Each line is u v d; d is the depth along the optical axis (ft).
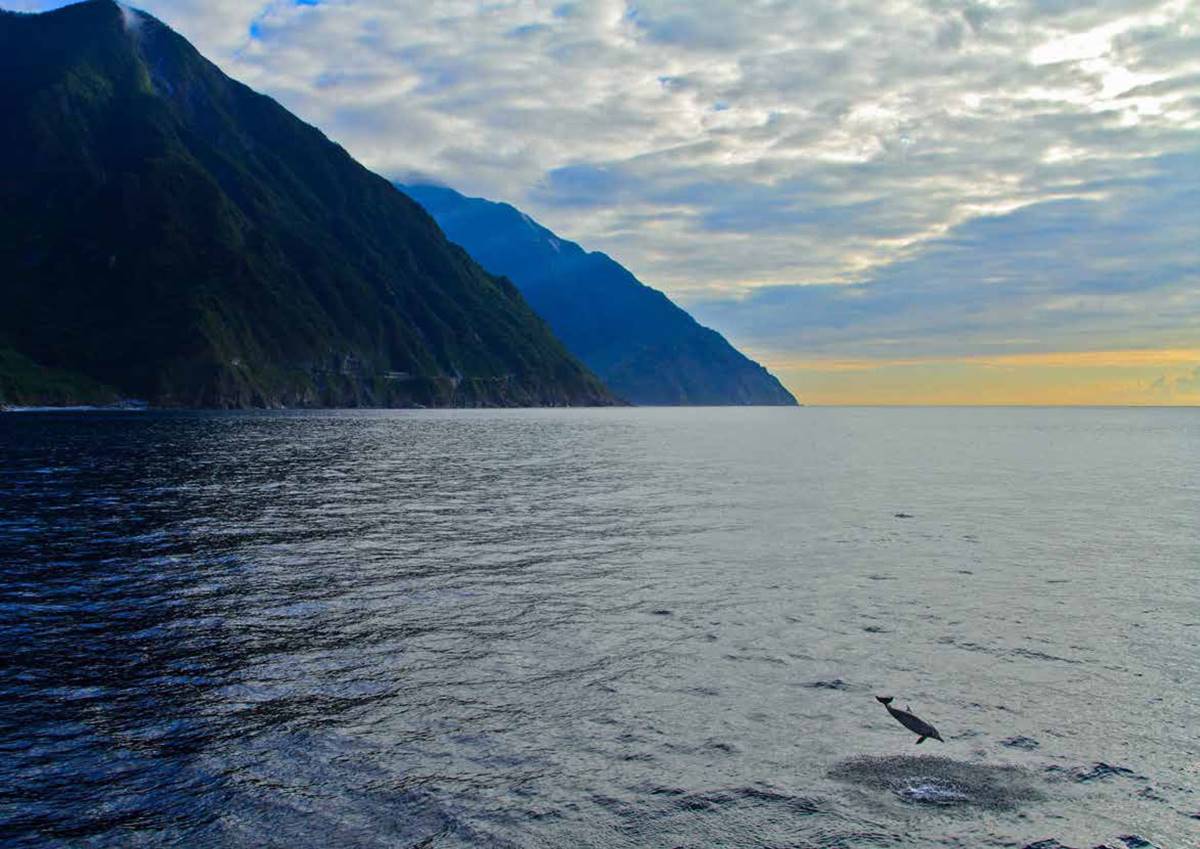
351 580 76.59
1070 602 69.72
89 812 34.17
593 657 54.08
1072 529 111.86
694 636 59.06
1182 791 37.04
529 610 65.98
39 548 90.48
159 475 169.07
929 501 144.36
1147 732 43.06
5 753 39.29
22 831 32.60
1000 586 75.72
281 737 41.50
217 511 120.57
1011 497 151.33
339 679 49.70
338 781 37.09
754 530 108.99
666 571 81.66
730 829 33.60
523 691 47.98
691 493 153.69
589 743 41.19
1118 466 234.58
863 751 40.68
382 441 313.73
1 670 50.70
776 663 53.26
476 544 96.53
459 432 409.28
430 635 58.80
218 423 442.50
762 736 42.24
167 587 72.95
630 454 272.72
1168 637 59.41
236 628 60.23
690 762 39.32
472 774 37.91
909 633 60.18
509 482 171.22
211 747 40.32
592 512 125.49
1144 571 82.99
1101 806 35.76
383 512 123.03
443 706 45.62
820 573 81.15
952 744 41.50
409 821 33.83
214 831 32.94
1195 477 196.85
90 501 128.47
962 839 33.12
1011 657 54.80
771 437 430.20
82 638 57.41
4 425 394.93
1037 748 41.19
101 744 40.52
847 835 33.32
